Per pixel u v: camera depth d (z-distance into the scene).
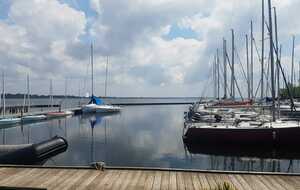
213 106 33.41
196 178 7.44
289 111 26.64
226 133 17.53
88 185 6.88
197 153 16.06
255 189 6.63
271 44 20.80
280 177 7.53
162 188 6.71
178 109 69.31
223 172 7.87
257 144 17.05
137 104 99.25
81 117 41.66
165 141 20.08
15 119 30.81
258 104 28.33
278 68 22.48
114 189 6.62
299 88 45.00
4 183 7.02
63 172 7.91
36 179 7.32
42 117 35.75
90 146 17.95
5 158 12.26
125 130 26.59
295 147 16.69
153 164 13.48
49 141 15.09
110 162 13.72
